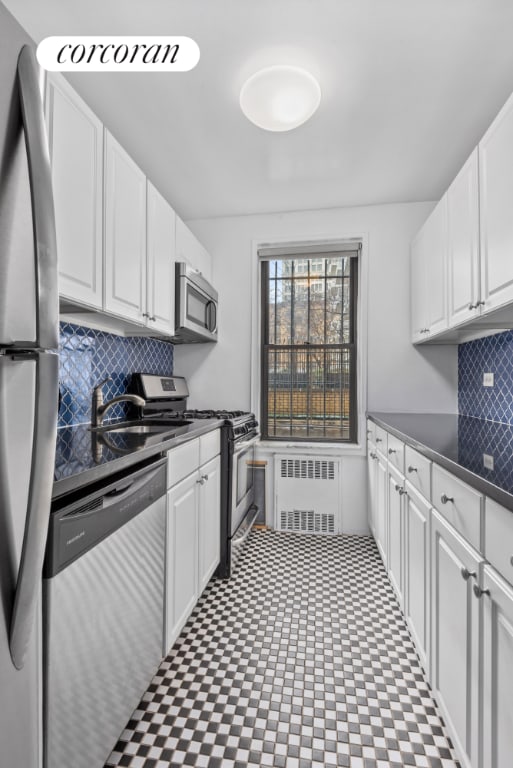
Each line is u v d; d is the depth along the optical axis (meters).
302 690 1.37
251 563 2.36
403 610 1.71
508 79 1.63
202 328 2.59
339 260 2.96
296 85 1.56
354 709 1.29
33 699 0.69
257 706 1.30
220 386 3.03
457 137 2.02
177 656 1.54
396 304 2.79
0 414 0.58
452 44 1.45
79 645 0.90
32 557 0.63
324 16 1.34
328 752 1.14
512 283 1.28
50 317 0.65
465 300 1.69
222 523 2.19
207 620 1.78
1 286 0.58
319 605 1.90
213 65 1.56
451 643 1.12
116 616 1.07
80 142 1.31
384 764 1.11
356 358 2.93
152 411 2.40
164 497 1.41
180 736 1.19
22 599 0.62
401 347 2.78
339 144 2.09
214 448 2.08
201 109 1.82
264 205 2.83
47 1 1.29
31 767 0.68
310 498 2.90
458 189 1.78
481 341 2.32
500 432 1.72
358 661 1.52
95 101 1.77
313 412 2.99
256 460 2.97
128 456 1.14
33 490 0.62
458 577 1.07
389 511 2.03
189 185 2.54
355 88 1.68
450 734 1.13
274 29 1.39
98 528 0.98
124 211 1.63
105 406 1.81
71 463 1.03
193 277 2.37
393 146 2.10
